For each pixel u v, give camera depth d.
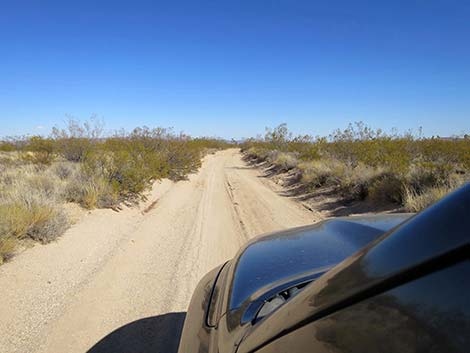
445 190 7.64
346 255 2.14
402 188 8.82
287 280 1.92
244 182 17.88
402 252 0.80
